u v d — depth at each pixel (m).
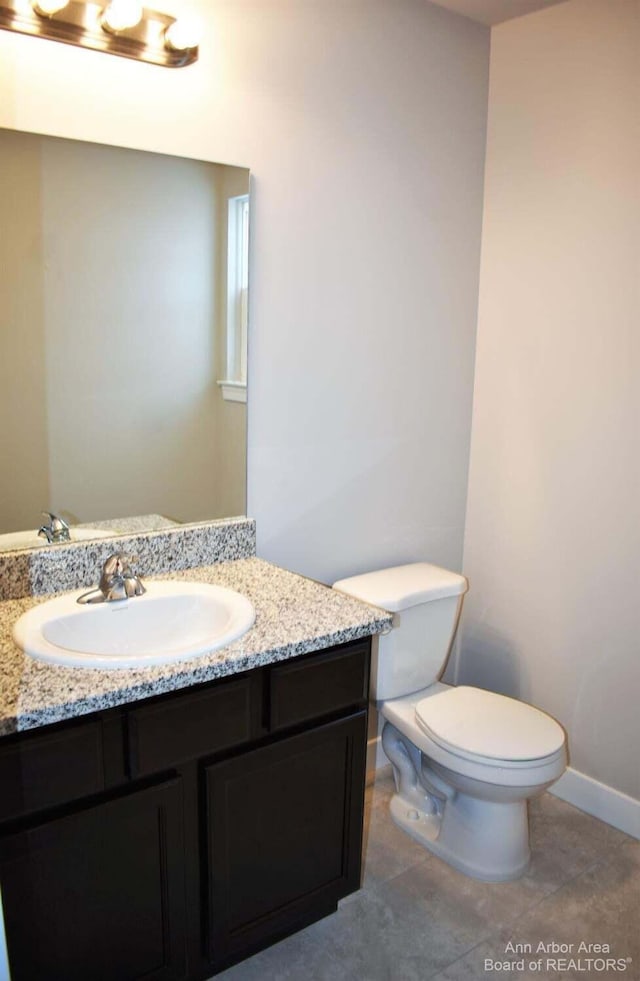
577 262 2.25
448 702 2.18
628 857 2.17
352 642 1.68
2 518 1.68
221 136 1.86
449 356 2.54
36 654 1.40
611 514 2.25
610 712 2.31
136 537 1.87
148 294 1.81
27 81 1.56
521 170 2.39
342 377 2.25
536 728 2.04
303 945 1.81
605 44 2.11
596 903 1.97
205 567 1.99
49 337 1.68
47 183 1.62
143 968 1.51
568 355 2.31
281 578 1.91
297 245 2.06
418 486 2.54
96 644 1.63
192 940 1.58
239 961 1.74
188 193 1.83
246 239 1.95
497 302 2.52
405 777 2.34
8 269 1.61
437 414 2.54
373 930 1.86
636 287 2.11
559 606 2.43
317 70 2.00
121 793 1.40
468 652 2.80
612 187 2.14
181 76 1.77
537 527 2.48
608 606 2.29
